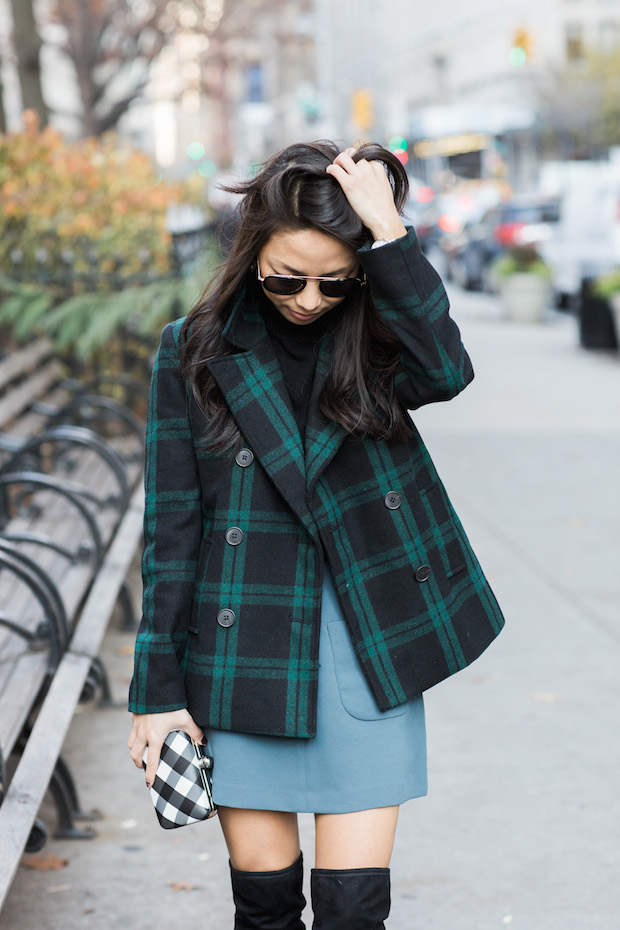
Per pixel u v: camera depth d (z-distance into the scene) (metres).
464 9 79.19
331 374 2.92
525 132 55.47
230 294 2.92
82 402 9.34
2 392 9.40
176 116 53.53
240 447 2.94
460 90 82.00
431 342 2.86
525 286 26.44
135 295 10.16
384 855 2.99
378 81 70.62
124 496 7.83
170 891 4.57
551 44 71.25
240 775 2.99
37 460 8.38
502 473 11.92
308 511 2.91
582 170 26.98
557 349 22.05
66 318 10.07
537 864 4.71
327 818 3.00
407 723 3.04
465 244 34.25
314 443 2.92
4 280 10.12
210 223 14.83
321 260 2.80
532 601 7.95
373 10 89.56
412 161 59.69
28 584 5.24
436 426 14.57
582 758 5.65
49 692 4.99
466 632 3.09
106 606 6.15
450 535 3.14
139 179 12.66
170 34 27.75
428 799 5.26
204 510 3.04
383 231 2.78
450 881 4.59
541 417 15.11
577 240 26.44
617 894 4.48
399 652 2.98
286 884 3.10
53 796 5.26
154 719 2.97
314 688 2.94
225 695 2.94
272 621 2.95
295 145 2.85
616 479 11.59
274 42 34.91
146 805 5.30
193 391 2.95
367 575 2.98
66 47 27.84
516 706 6.28
